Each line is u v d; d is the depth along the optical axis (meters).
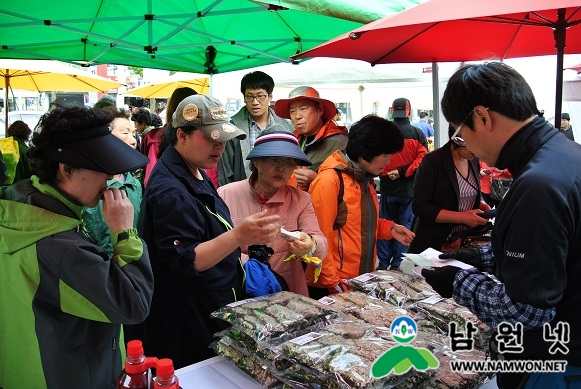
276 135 1.95
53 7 3.51
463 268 1.30
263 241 1.49
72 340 1.17
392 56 2.72
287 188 2.08
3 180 2.12
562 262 0.98
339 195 2.18
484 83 1.09
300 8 2.41
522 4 1.55
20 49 4.33
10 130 5.09
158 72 11.09
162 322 1.65
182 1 3.58
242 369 1.38
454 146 2.58
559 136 1.09
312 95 3.24
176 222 1.55
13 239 1.11
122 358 1.38
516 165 1.11
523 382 1.13
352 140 2.18
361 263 2.26
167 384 0.98
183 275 1.54
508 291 1.02
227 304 1.67
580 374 1.07
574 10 2.10
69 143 1.14
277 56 4.40
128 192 2.45
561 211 0.97
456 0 1.75
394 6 2.77
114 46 4.43
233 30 4.30
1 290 1.17
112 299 1.14
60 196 1.17
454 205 2.61
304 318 1.40
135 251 1.23
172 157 1.71
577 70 5.02
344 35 2.15
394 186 5.08
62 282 1.11
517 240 1.00
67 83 8.12
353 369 1.15
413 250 2.69
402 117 5.04
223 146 1.74
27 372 1.15
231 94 8.48
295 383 1.25
